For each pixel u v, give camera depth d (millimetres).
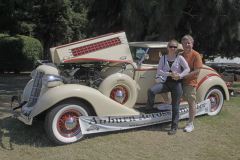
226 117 8758
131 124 7480
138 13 12938
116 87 7500
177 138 7344
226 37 14266
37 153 6504
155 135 7441
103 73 7840
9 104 10625
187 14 14258
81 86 7008
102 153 6555
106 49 7523
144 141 7129
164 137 7352
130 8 12922
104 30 15156
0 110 9672
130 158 6418
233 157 6668
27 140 7047
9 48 23938
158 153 6660
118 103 7355
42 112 6895
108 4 14852
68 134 6898
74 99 6879
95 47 7461
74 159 6309
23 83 17656
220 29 14109
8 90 14617
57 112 6727
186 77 7578
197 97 8492
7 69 24109
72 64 7707
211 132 7777
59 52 7289
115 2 14711
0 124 8047
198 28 14406
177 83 7395
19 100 8234
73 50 7328
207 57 16234
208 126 8086
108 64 7812
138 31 13047
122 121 7375
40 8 30828
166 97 8039
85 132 7008
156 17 12633
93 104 7012
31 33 31422
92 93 7008
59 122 6789
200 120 8430
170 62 7410
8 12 25453
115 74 7500
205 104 8547
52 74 7152
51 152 6539
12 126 7867
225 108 9617
